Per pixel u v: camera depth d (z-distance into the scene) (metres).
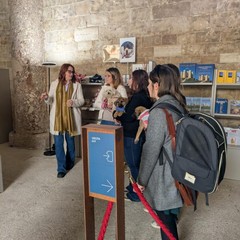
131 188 2.63
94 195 1.27
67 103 3.31
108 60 4.21
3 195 2.74
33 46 4.50
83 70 4.53
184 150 1.26
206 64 3.40
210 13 3.55
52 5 4.57
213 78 3.38
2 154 4.37
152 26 3.91
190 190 1.40
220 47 3.55
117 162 1.18
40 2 4.54
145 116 1.92
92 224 1.34
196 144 1.24
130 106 2.36
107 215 1.34
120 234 1.26
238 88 3.55
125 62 4.12
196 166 1.23
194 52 3.71
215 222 2.22
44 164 3.83
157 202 1.40
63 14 4.52
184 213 2.38
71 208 2.45
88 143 1.23
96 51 4.38
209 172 1.20
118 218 1.23
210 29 3.58
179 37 3.77
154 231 2.08
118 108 2.58
